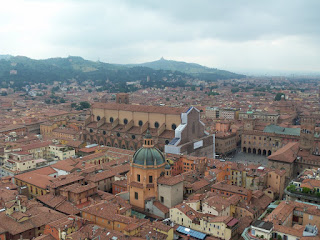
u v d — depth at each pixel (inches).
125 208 5201.8
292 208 4904.0
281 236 4151.1
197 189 6067.9
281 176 6314.0
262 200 5802.2
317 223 4643.2
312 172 6378.0
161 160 5723.4
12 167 7303.2
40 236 4301.2
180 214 5054.1
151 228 4520.2
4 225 4530.0
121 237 4092.0
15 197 5039.4
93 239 4077.3
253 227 4242.1
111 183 6663.4
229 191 5836.6
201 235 4640.8
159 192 5629.9
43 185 6077.8
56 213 4950.8
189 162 7475.4
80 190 5575.8
